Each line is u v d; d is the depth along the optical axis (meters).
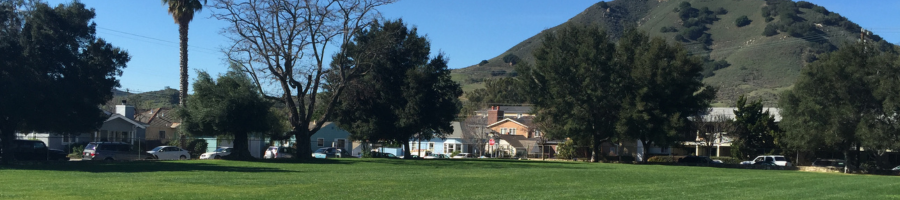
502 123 86.56
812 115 42.75
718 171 36.12
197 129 38.75
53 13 32.34
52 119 32.56
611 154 72.50
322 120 44.03
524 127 83.62
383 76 49.50
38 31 31.64
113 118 54.41
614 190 19.86
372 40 45.22
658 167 40.66
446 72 53.28
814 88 43.09
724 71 147.38
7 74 30.62
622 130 48.91
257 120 38.75
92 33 34.81
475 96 130.00
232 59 39.53
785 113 46.41
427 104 51.44
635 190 20.05
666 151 72.62
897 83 40.09
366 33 48.03
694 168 40.53
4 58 30.36
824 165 52.44
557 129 52.88
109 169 26.20
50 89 31.89
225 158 38.97
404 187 19.62
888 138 40.22
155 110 73.19
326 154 53.31
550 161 50.34
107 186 17.69
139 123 56.47
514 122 85.19
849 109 41.22
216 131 38.91
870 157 56.25
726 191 20.44
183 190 16.88
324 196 16.17
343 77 43.62
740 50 163.50
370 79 49.34
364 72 45.91
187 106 38.84
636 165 44.34
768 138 60.88
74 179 20.23
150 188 17.28
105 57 35.22
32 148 36.84
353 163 37.34
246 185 19.09
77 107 33.97
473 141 78.19
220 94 37.94
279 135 43.22
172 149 43.78
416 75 49.91
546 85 52.94
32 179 20.02
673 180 26.02
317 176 24.16
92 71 34.25
